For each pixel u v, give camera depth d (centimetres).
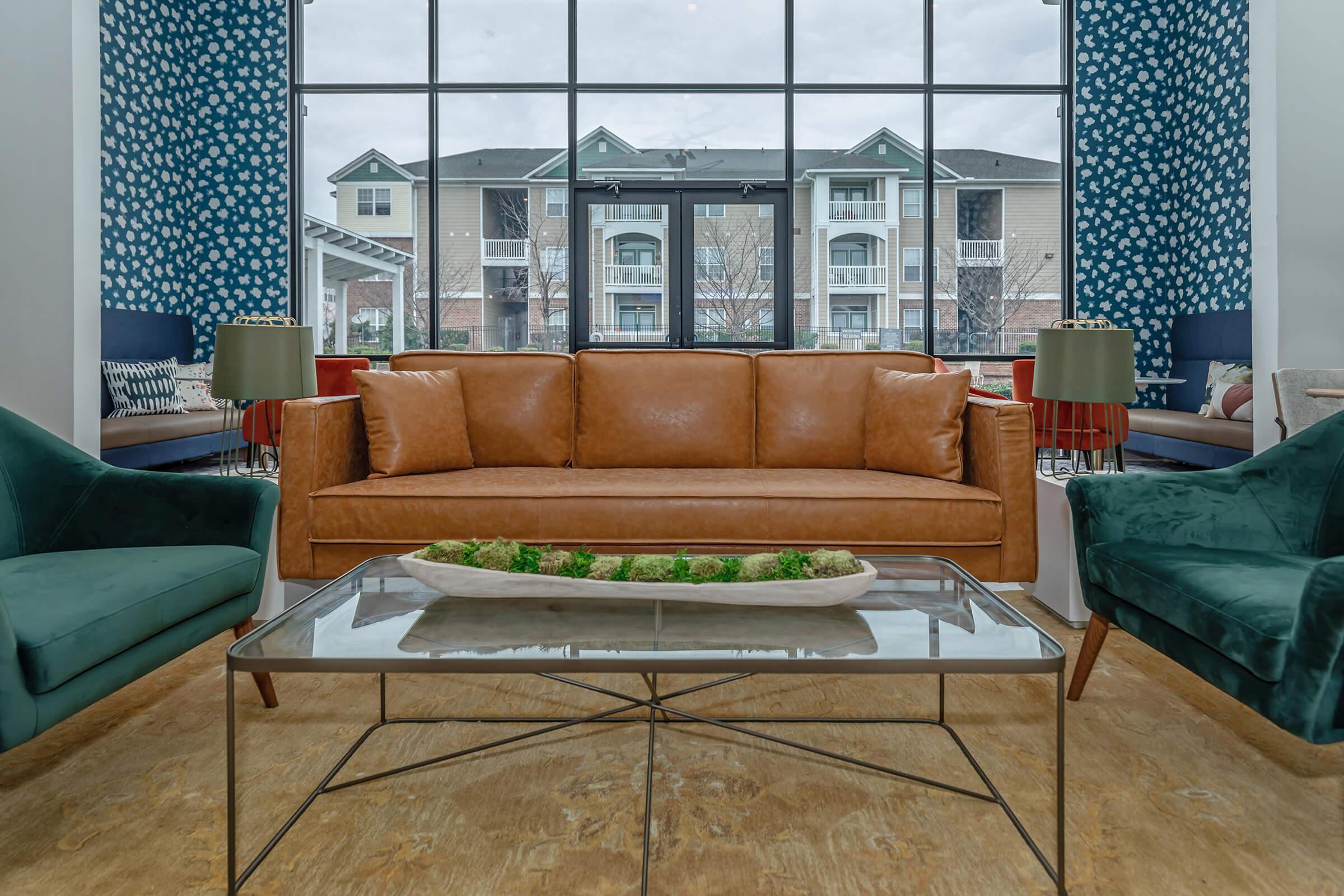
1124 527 178
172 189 641
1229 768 151
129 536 178
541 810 136
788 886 116
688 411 281
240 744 162
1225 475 182
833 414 278
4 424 181
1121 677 198
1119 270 666
